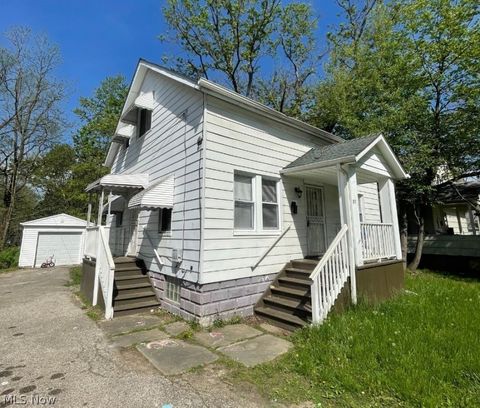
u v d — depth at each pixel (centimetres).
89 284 731
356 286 552
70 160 2656
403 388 275
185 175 612
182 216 603
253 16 1559
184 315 555
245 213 625
